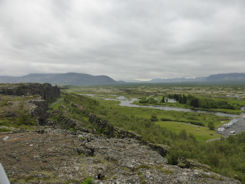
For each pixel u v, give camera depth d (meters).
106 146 32.34
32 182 15.88
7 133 31.34
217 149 68.94
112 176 19.86
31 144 26.20
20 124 47.69
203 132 102.06
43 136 31.58
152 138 66.06
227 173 44.53
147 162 26.22
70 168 20.19
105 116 100.56
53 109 96.44
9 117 50.41
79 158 24.11
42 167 19.47
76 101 151.25
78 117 90.94
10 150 22.95
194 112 174.50
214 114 167.00
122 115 120.44
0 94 88.12
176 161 46.38
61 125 75.25
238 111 177.88
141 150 34.19
